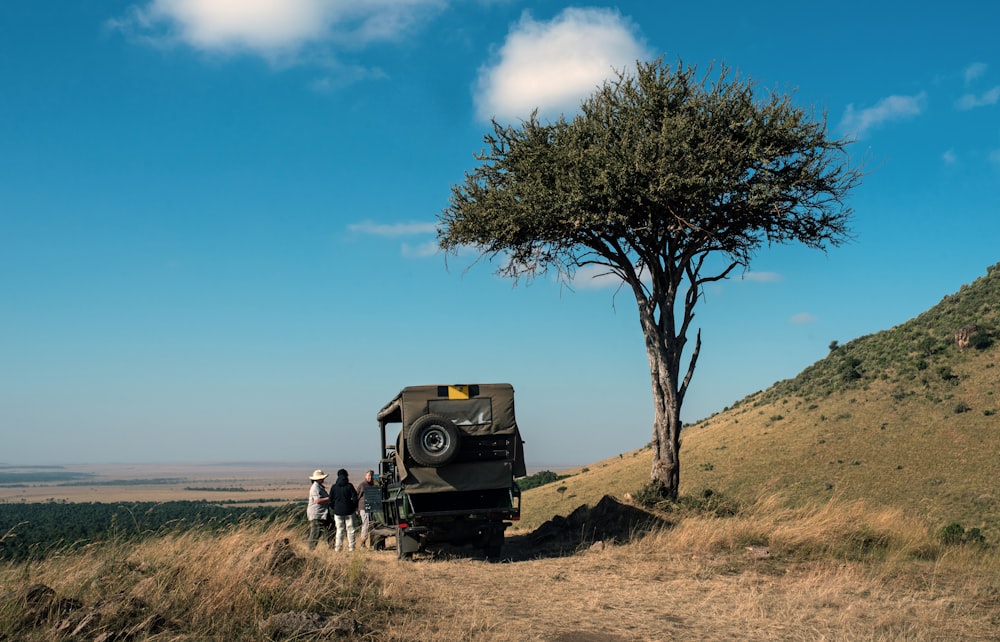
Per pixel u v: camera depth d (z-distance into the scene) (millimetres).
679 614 8797
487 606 9094
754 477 77750
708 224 18016
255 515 11570
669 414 18531
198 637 6812
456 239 19703
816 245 18656
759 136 16859
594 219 17266
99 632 6684
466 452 14531
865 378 94312
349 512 15102
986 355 84750
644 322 19109
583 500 82688
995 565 11961
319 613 7902
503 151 19453
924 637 7645
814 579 10578
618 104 18281
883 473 69500
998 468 63438
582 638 7652
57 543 9242
